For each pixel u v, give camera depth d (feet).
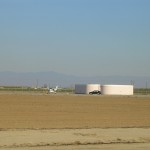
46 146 77.30
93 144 81.61
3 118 123.34
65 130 94.73
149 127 107.04
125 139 88.07
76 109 166.40
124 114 150.82
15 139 80.94
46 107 170.71
